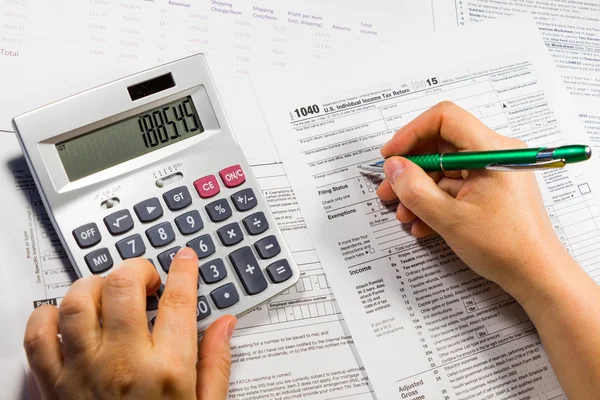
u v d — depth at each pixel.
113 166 0.47
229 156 0.49
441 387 0.48
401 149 0.52
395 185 0.48
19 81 0.50
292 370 0.47
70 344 0.38
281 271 0.47
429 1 0.63
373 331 0.48
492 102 0.57
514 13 0.64
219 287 0.46
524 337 0.50
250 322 0.48
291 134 0.53
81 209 0.45
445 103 0.51
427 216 0.48
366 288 0.50
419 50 0.58
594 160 0.57
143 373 0.37
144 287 0.40
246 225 0.48
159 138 0.48
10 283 0.45
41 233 0.47
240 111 0.54
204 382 0.42
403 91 0.56
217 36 0.57
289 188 0.52
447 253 0.52
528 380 0.49
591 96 0.62
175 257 0.43
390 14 0.61
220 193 0.48
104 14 0.54
